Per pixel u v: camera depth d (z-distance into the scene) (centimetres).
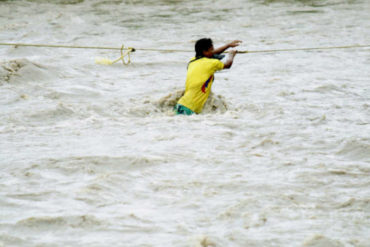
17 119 2842
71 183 1916
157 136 2536
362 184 1964
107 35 6322
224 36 6322
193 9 8675
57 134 2577
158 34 6406
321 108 3209
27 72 3844
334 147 2411
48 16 7575
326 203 1784
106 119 2891
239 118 2961
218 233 1541
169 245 1452
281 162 2183
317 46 5659
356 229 1590
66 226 1562
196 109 3081
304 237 1524
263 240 1498
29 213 1647
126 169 2075
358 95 3575
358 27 6938
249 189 1895
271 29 6806
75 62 4594
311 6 8950
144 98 3431
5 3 8681
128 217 1638
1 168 2053
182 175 2019
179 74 4334
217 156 2248
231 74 4309
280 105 3278
